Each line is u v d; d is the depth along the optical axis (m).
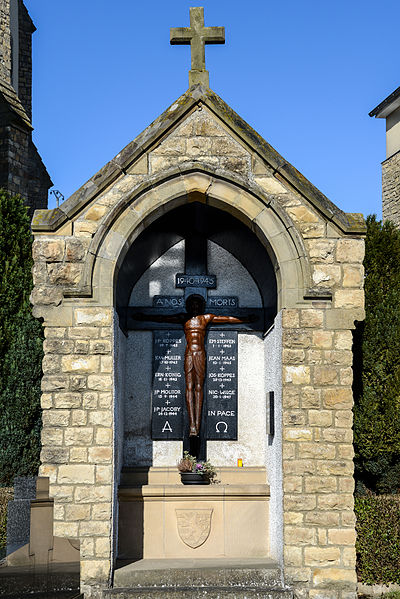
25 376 10.27
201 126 8.29
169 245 9.77
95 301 7.93
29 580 7.11
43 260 8.00
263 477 9.12
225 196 8.17
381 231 11.16
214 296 9.68
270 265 8.66
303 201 8.18
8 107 16.56
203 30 8.78
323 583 7.57
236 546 8.73
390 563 8.58
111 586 7.61
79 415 7.78
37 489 7.34
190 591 7.53
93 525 7.59
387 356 10.34
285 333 7.95
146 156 8.22
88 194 8.06
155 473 9.09
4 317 10.65
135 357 9.62
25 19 21.86
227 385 9.55
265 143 8.26
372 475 10.43
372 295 10.71
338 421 7.83
